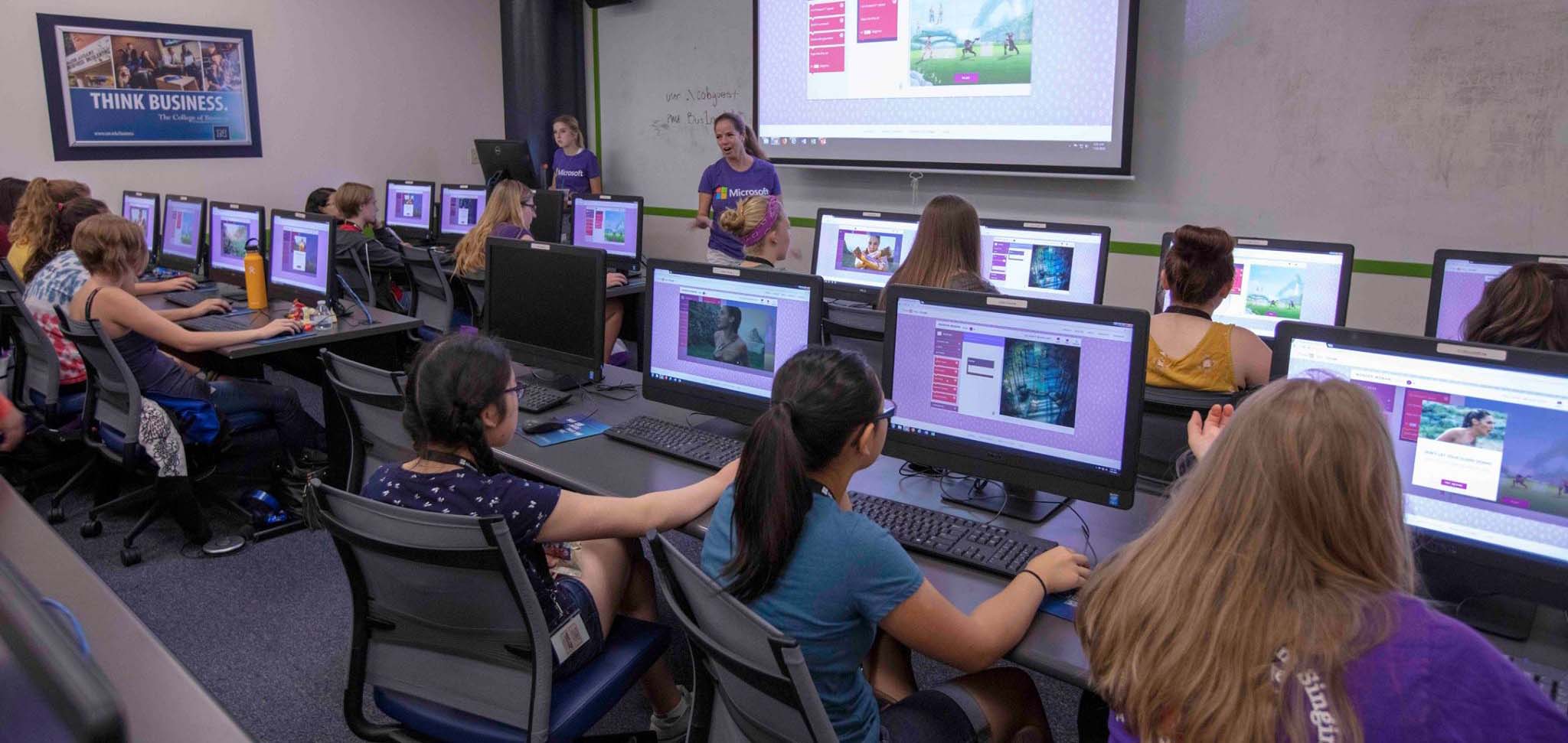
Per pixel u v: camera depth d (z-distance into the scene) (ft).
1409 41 13.28
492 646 4.96
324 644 8.29
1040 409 5.75
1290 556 2.97
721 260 16.75
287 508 10.82
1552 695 3.89
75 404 10.75
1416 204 13.65
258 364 13.25
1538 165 12.67
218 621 8.67
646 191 23.09
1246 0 14.42
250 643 8.30
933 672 7.92
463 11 22.97
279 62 20.12
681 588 4.22
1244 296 10.33
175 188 19.17
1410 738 2.70
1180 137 15.38
